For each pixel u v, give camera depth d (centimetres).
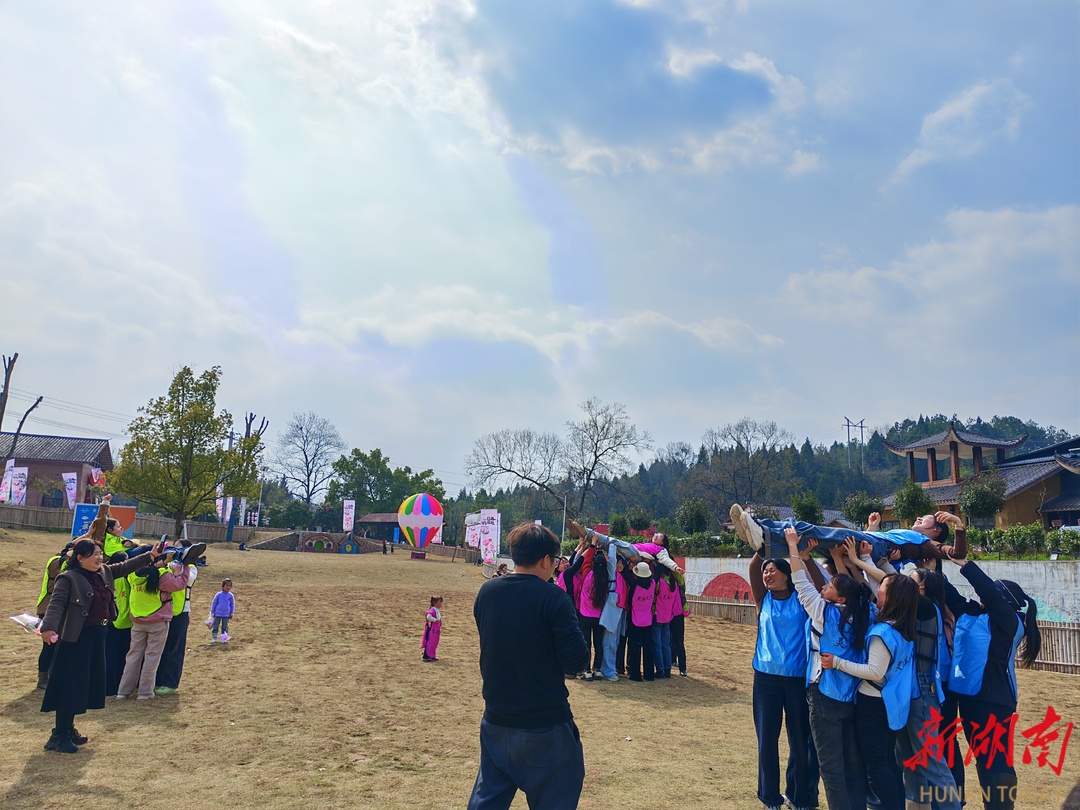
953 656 506
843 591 480
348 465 8106
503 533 5691
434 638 1142
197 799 521
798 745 533
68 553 716
